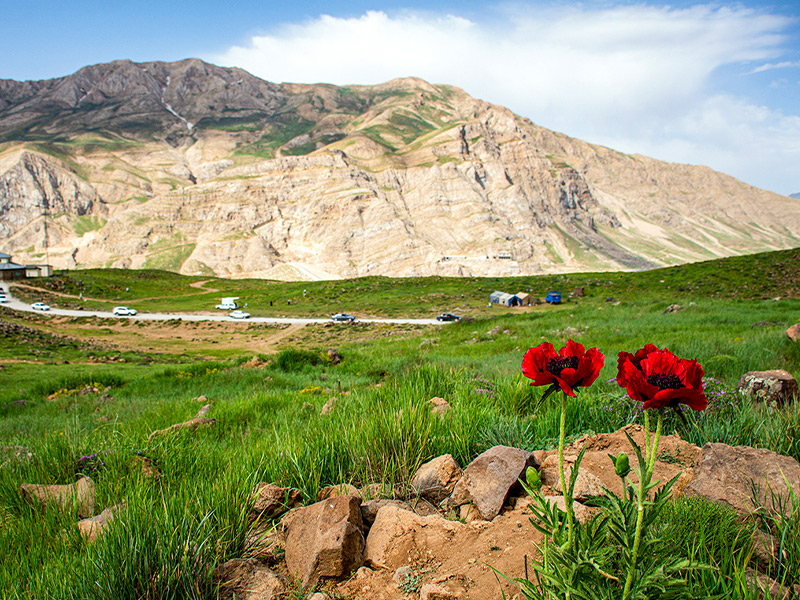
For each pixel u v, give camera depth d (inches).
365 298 3718.0
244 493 139.5
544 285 3361.2
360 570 104.8
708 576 85.0
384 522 118.3
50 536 137.1
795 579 88.7
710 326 864.3
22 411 638.5
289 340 2561.5
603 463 148.9
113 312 3457.2
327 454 172.6
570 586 64.5
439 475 147.6
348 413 232.8
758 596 76.0
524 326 1357.0
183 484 151.7
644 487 62.3
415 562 104.9
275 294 4207.7
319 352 930.1
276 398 418.3
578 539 72.5
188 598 99.0
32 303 3599.9
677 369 59.5
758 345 455.8
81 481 176.7
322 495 148.5
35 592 103.6
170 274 5408.5
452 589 90.6
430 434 179.3
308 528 113.3
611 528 67.8
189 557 104.7
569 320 1382.9
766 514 109.1
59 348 1955.0
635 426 185.5
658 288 2677.2
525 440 181.3
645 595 63.0
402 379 331.9
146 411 449.4
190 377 783.1
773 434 167.9
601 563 65.2
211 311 3597.4
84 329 2881.4
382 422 183.0
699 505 109.6
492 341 1098.7
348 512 114.3
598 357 63.0
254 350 2294.5
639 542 63.0
